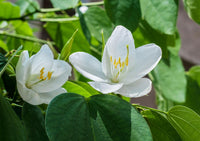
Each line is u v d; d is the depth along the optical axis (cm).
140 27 71
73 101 50
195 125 54
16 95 53
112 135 48
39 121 49
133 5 65
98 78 53
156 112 55
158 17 67
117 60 54
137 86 53
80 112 49
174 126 55
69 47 53
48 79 51
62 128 47
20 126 48
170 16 66
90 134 48
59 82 51
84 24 71
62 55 53
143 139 48
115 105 50
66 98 49
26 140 48
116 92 52
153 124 55
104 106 50
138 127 49
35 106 50
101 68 54
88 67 53
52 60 51
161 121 55
